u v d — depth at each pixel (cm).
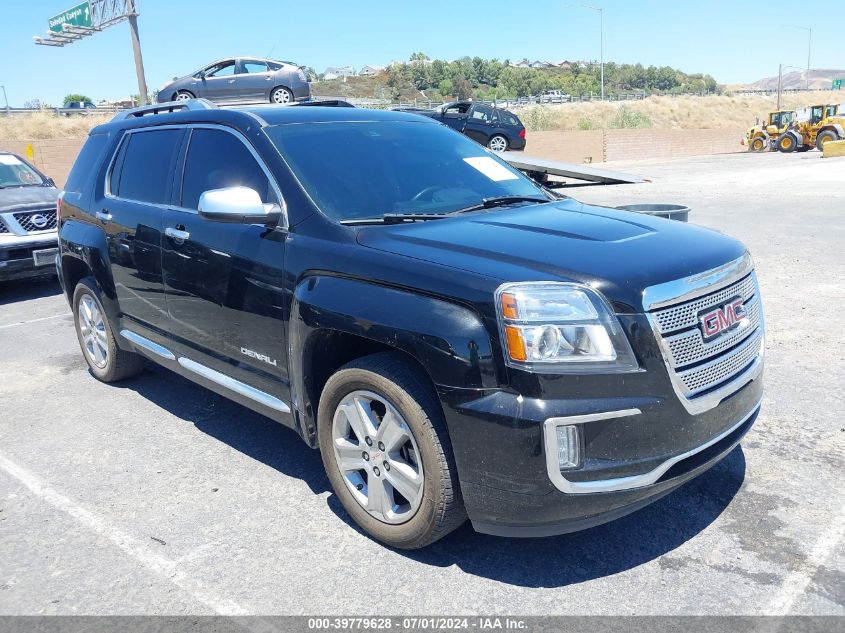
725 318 306
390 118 456
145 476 408
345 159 393
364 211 363
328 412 339
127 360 545
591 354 271
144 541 342
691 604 282
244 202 349
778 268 861
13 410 517
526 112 5325
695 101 6544
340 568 315
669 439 281
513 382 271
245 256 372
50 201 905
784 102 7188
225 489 390
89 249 513
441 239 318
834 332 612
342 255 325
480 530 296
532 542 330
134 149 498
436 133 459
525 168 1609
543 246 307
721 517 342
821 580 293
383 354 315
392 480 316
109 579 313
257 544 336
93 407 517
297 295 338
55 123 3466
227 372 407
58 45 3209
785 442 414
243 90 2014
